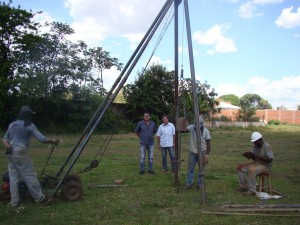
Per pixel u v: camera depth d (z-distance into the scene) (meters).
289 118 63.91
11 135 7.60
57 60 32.22
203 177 8.09
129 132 35.25
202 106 44.72
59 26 32.62
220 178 11.02
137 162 14.84
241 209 7.38
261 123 51.03
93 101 33.28
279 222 6.61
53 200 8.08
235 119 52.03
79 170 12.53
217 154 18.30
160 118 38.03
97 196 8.62
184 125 9.35
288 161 15.72
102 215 7.08
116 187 9.66
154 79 37.84
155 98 37.41
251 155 9.16
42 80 31.16
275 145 24.02
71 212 7.26
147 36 8.61
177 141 9.59
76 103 33.12
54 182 8.35
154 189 9.40
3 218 6.79
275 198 8.45
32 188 7.66
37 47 32.34
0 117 31.17
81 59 33.50
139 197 8.57
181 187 9.69
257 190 9.24
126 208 7.57
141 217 6.96
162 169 12.83
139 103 37.00
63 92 32.72
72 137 29.81
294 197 8.59
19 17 32.94
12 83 31.02
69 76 32.62
